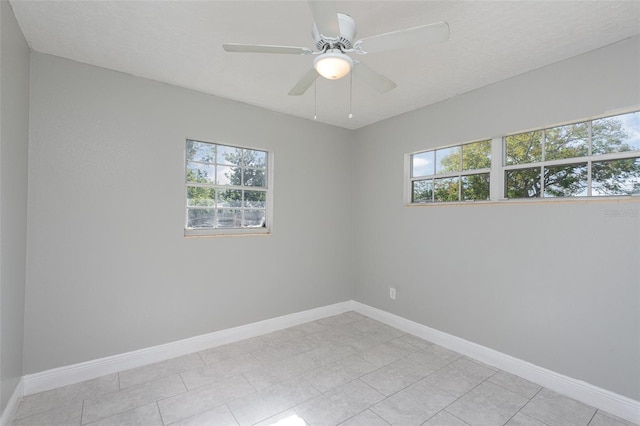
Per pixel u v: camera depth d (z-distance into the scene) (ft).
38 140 7.45
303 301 12.28
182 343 9.47
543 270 7.89
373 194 12.85
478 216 9.30
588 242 7.18
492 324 8.91
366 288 13.12
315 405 6.99
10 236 6.21
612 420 6.51
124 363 8.52
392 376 8.24
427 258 10.72
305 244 12.36
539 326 7.95
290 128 11.93
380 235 12.51
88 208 8.09
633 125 6.82
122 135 8.57
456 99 9.92
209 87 9.54
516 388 7.70
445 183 10.52
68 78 7.84
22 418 6.48
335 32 4.79
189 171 9.98
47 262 7.56
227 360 9.11
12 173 6.26
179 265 9.48
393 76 8.58
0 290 5.71
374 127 12.85
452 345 9.86
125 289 8.60
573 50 7.21
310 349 9.87
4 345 5.98
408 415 6.66
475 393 7.48
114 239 8.45
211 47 7.28
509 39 6.78
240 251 10.69
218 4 5.75
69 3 5.74
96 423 6.37
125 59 7.87
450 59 7.66
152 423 6.38
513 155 8.87
